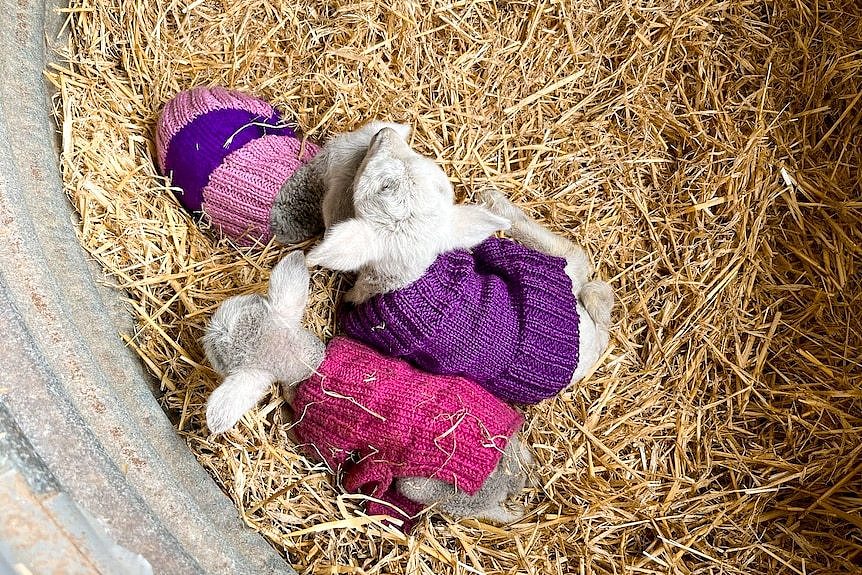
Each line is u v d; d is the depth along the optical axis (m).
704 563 1.20
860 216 1.31
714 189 1.35
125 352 1.09
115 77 1.26
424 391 1.11
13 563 0.80
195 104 1.21
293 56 1.34
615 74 1.40
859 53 1.34
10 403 0.87
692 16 1.41
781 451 1.25
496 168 1.36
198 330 1.17
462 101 1.37
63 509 0.84
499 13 1.41
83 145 1.17
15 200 0.97
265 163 1.20
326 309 1.22
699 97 1.40
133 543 0.87
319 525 1.09
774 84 1.39
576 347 1.16
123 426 0.94
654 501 1.23
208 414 1.04
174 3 1.30
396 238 1.08
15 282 0.94
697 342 1.30
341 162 1.16
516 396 1.16
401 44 1.36
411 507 1.14
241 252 1.23
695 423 1.27
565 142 1.38
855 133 1.35
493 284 1.15
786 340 1.29
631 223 1.36
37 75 1.13
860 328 1.27
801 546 1.20
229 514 1.07
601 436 1.26
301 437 1.15
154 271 1.18
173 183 1.23
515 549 1.18
